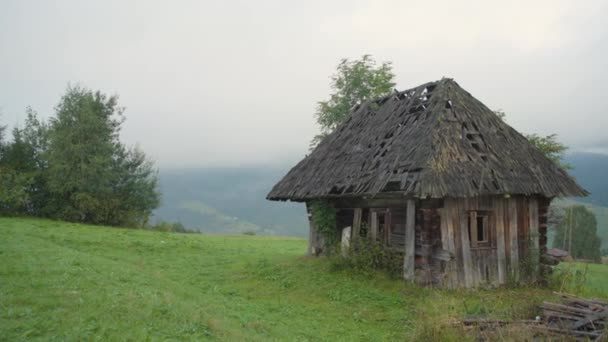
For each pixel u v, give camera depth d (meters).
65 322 8.08
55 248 16.48
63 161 39.25
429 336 10.18
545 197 17.30
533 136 29.80
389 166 16.33
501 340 9.36
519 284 16.03
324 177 19.95
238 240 36.62
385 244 17.08
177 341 7.94
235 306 13.02
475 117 17.45
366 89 37.09
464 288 14.84
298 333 11.02
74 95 41.59
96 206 39.94
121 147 43.44
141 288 11.55
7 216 37.41
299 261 20.34
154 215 46.22
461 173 14.86
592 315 10.16
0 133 41.09
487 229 16.06
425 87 19.48
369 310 13.34
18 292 9.58
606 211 146.50
